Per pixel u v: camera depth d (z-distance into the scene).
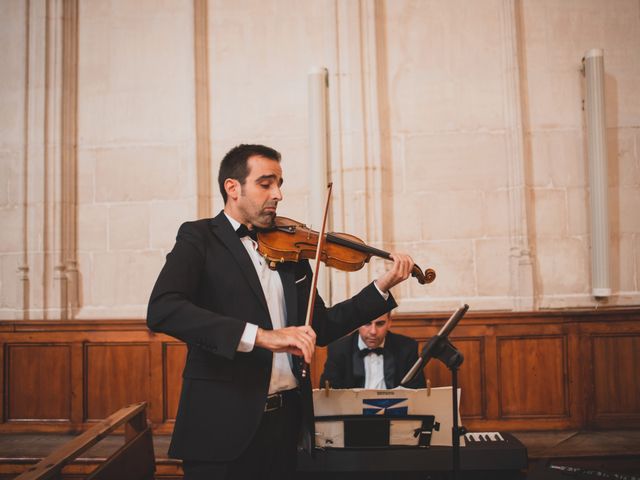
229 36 4.98
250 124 4.92
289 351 1.63
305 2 4.94
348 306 2.06
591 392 4.04
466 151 4.79
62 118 4.92
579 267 4.67
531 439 3.81
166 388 4.17
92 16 5.05
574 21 4.79
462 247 4.75
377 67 4.80
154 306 1.67
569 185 4.72
